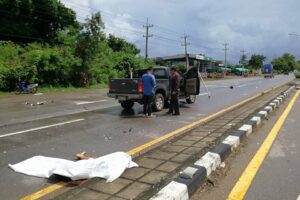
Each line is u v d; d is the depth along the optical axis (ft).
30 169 19.21
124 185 16.31
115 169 17.94
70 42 111.86
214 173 18.71
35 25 133.69
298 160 21.44
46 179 17.97
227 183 17.48
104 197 14.94
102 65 115.34
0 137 28.30
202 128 30.73
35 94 77.41
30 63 88.58
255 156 22.21
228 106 51.80
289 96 70.23
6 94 76.64
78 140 27.37
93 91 88.79
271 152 23.26
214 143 24.32
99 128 32.76
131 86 42.93
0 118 38.86
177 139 26.12
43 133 30.09
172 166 19.11
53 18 133.90
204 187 16.92
